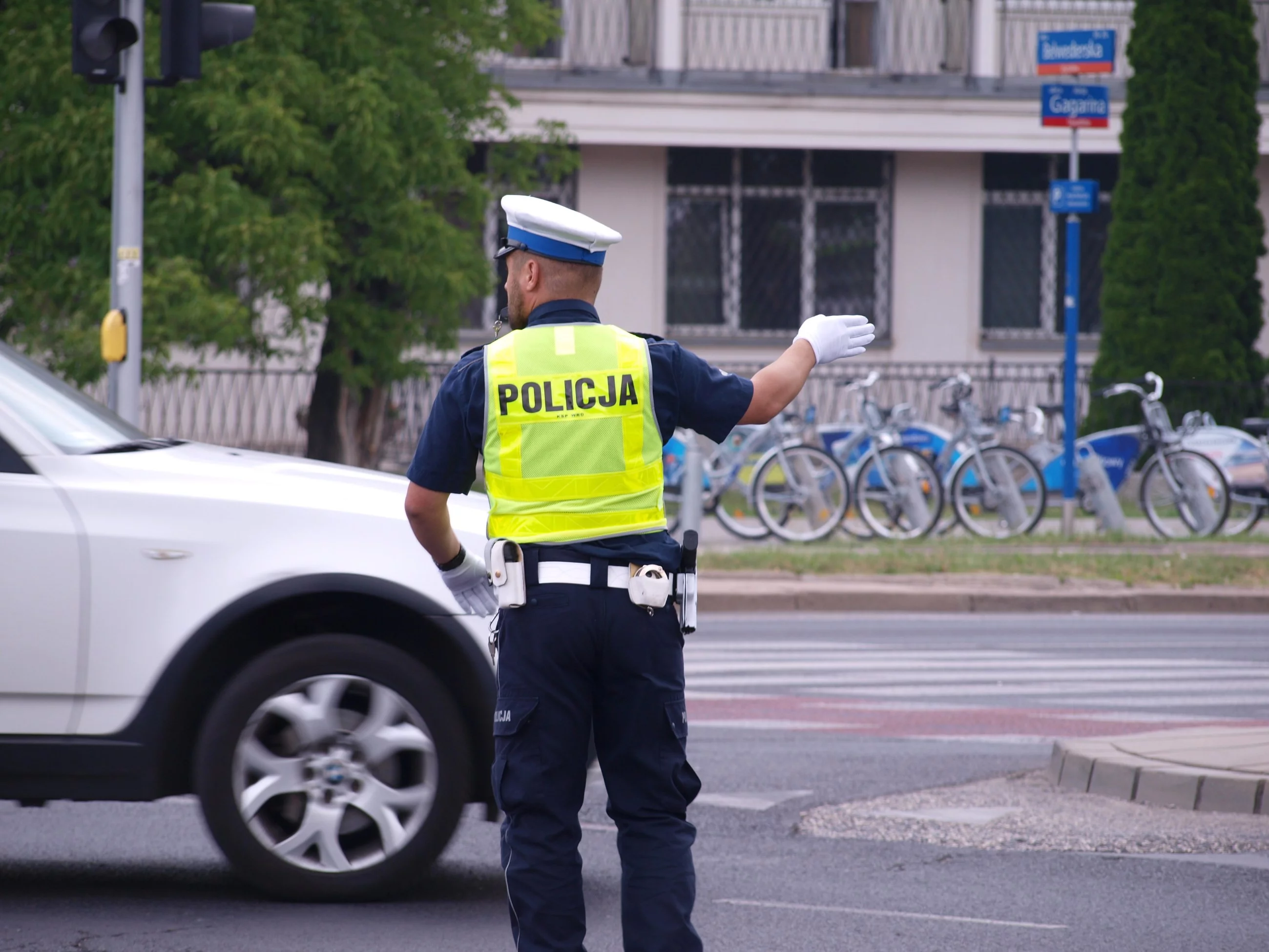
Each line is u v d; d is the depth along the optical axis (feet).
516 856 44.29
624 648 43.75
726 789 82.38
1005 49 297.12
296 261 176.76
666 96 280.51
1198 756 80.18
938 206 299.58
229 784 60.64
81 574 60.03
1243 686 114.83
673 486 189.78
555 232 45.14
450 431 45.16
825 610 159.43
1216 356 239.91
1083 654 130.62
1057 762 83.10
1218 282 241.55
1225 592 161.89
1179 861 68.49
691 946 43.80
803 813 77.41
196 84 177.78
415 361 206.39
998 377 268.62
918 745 94.22
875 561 169.99
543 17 205.67
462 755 61.36
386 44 192.85
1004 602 160.15
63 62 173.78
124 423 69.92
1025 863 68.33
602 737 44.91
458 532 62.03
